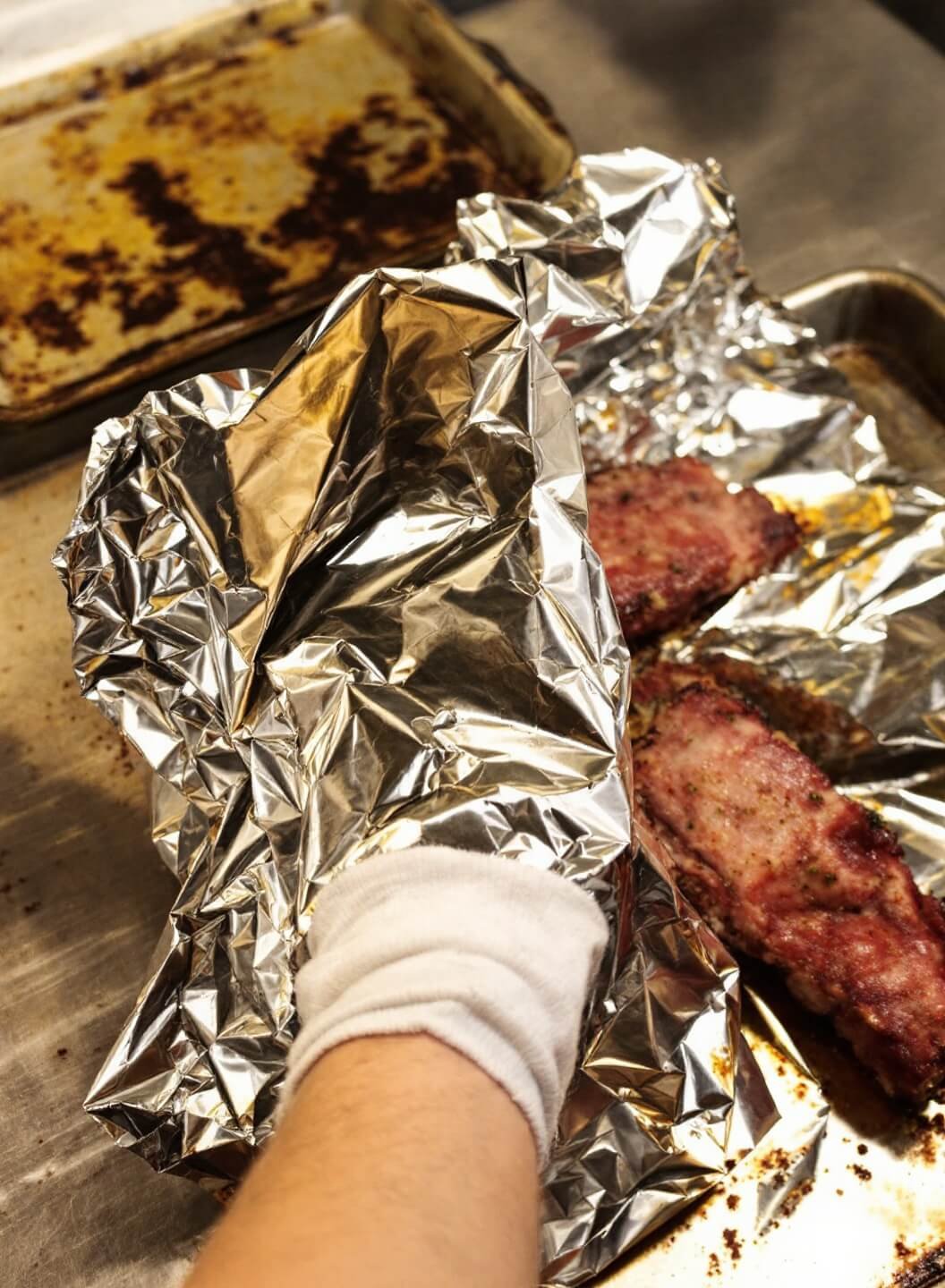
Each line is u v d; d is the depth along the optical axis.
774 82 0.88
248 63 0.88
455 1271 0.26
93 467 0.45
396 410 0.47
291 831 0.44
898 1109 0.49
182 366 0.70
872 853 0.53
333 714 0.44
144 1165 0.48
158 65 0.87
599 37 0.91
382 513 0.48
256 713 0.46
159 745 0.47
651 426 0.67
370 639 0.45
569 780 0.40
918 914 0.51
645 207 0.61
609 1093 0.45
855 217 0.79
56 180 0.81
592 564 0.45
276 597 0.46
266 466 0.46
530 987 0.33
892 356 0.73
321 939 0.36
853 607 0.62
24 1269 0.46
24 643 0.63
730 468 0.67
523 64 0.89
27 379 0.70
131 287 0.75
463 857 0.36
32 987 0.53
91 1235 0.47
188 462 0.46
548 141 0.77
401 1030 0.30
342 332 0.45
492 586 0.45
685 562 0.61
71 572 0.46
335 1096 0.29
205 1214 0.47
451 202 0.79
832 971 0.50
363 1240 0.26
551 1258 0.43
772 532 0.62
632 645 0.63
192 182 0.81
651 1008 0.45
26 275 0.76
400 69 0.87
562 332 0.60
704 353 0.67
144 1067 0.44
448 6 0.93
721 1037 0.46
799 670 0.61
